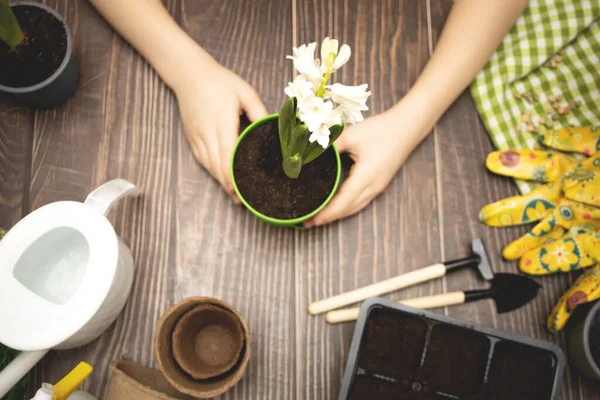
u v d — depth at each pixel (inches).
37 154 31.2
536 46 32.2
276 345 30.3
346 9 32.9
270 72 32.3
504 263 31.3
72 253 27.7
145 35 30.1
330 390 30.1
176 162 31.4
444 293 30.3
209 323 29.6
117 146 31.5
